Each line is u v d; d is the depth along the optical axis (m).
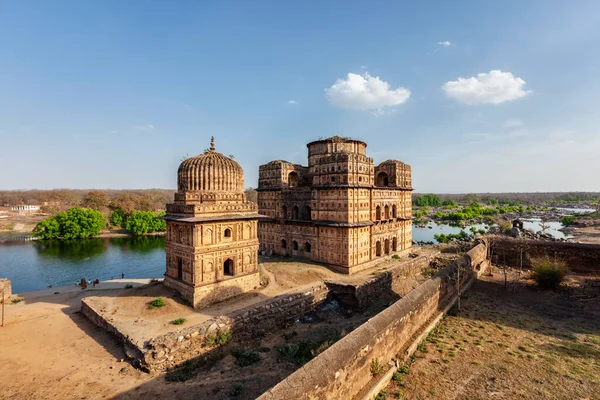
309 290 38.59
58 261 76.88
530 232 93.56
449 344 23.58
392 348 21.39
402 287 48.50
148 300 34.94
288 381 14.80
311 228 52.66
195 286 33.81
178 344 25.48
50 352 27.22
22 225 141.12
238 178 40.94
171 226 38.09
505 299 34.31
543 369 19.75
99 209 139.12
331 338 29.92
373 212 52.91
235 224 38.22
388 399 17.53
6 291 42.97
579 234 113.62
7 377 23.47
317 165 51.97
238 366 25.64
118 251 88.75
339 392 16.56
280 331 32.94
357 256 48.94
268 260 54.34
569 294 35.81
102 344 28.45
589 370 19.56
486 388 17.92
